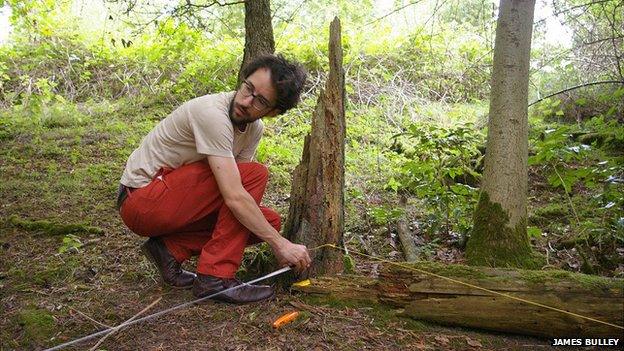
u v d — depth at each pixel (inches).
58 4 328.5
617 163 146.9
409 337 93.0
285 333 93.4
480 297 93.7
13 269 124.5
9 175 190.1
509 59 117.6
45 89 278.2
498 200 119.9
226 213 103.7
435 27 323.3
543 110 246.2
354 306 101.8
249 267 118.0
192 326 97.0
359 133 240.5
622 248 136.0
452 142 158.9
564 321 89.6
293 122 244.5
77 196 171.8
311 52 297.6
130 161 108.8
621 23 225.0
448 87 299.1
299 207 112.7
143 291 113.7
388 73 295.3
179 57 304.2
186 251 111.9
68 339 95.2
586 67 245.0
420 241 146.4
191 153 104.0
